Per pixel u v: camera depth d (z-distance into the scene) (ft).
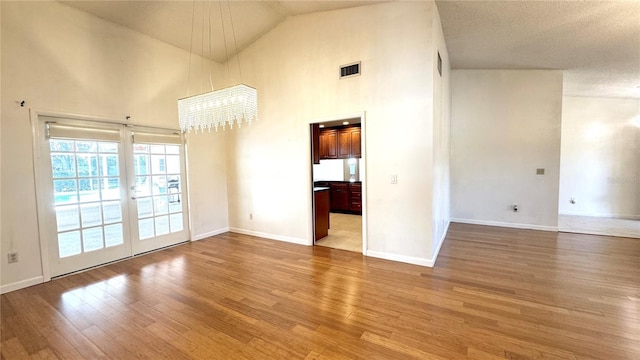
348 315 7.42
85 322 7.27
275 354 5.98
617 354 5.76
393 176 11.19
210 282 9.62
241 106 8.96
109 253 11.59
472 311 7.48
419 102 10.46
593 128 19.86
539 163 16.01
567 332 6.51
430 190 10.49
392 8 10.78
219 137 16.16
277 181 14.53
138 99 12.33
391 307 7.77
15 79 9.11
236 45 14.67
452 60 15.67
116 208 11.83
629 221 18.20
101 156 11.36
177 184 14.19
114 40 11.50
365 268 10.64
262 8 12.34
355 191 22.61
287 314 7.53
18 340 6.57
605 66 14.57
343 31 11.93
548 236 14.61
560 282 9.12
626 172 19.47
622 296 8.14
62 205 10.30
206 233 15.46
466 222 17.83
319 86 12.69
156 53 12.96
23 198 9.36
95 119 10.98
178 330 6.89
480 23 11.19
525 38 12.10
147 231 12.92
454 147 17.78
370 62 11.37
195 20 12.30
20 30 9.16
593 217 19.49
